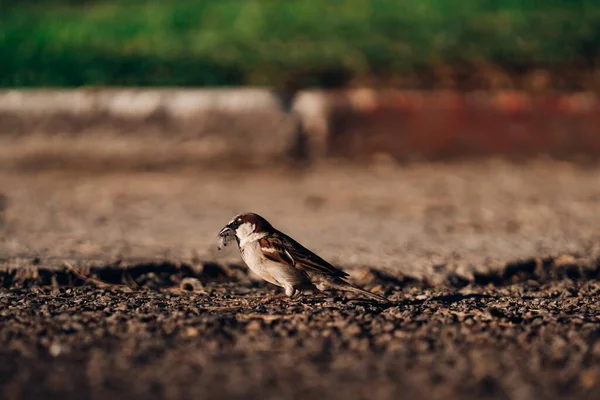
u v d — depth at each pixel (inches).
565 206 493.4
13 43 763.4
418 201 511.5
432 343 226.5
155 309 265.3
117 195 532.4
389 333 236.7
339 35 758.5
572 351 219.0
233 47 740.7
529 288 317.1
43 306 267.3
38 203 502.6
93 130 627.8
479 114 640.4
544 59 711.7
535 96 654.5
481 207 493.0
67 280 314.0
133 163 626.2
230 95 632.4
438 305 274.8
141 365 205.8
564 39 741.3
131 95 631.2
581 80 687.7
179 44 754.8
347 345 224.1
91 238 393.7
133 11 860.6
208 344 224.4
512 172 606.2
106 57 724.0
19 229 418.0
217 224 442.3
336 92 641.6
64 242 379.9
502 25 772.0
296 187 559.5
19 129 627.8
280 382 193.0
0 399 182.7
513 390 188.4
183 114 627.5
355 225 442.0
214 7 843.4
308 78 684.7
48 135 627.8
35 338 228.8
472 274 331.6
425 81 683.4
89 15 860.6
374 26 776.3
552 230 426.0
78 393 185.8
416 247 381.7
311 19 797.2
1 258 333.1
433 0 831.7
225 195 534.9
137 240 390.3
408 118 636.7
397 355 215.3
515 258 352.2
